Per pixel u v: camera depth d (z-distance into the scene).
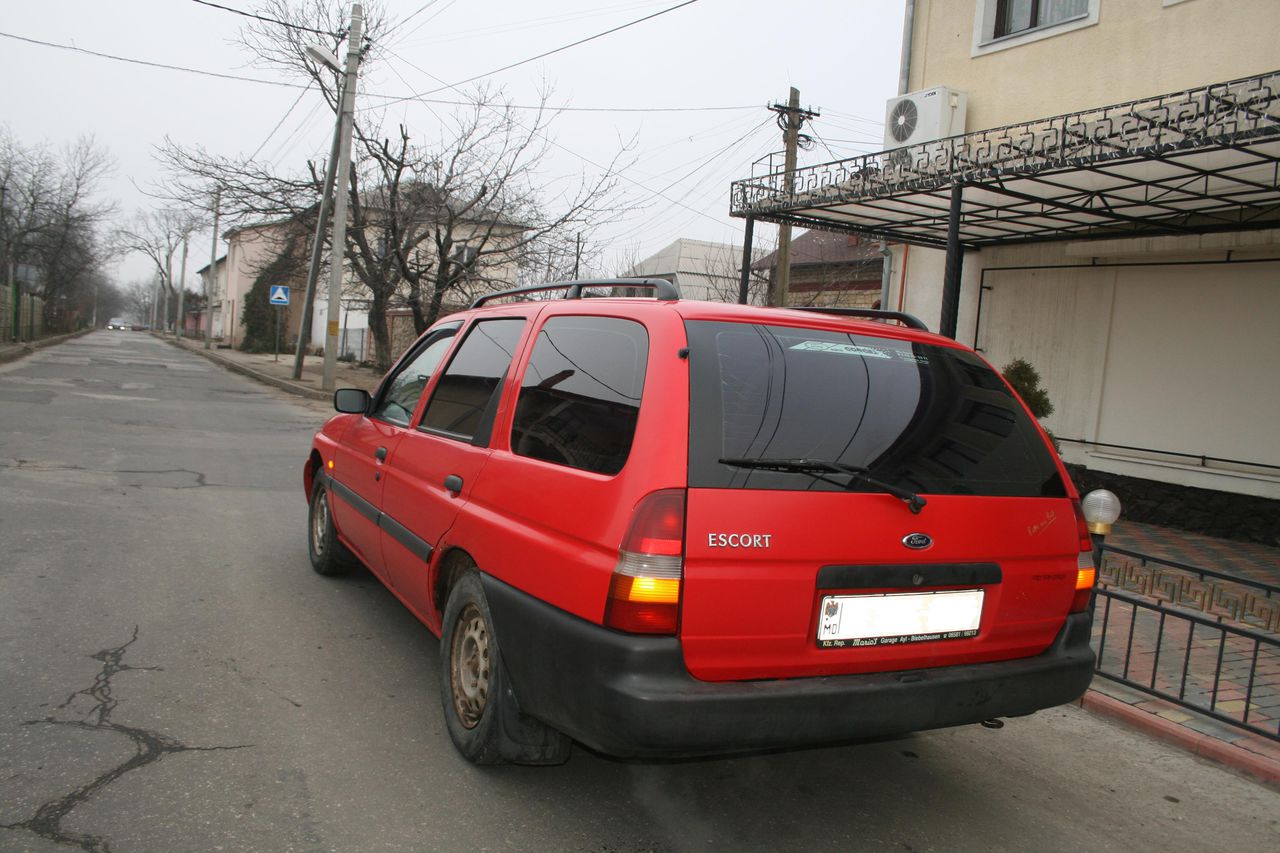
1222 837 3.33
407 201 21.89
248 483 8.96
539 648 2.81
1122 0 9.45
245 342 44.41
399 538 4.08
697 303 3.05
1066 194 8.56
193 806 2.91
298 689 3.94
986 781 3.66
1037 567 3.11
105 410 14.25
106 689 3.78
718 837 3.01
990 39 10.91
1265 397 8.68
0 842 2.61
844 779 3.56
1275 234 8.38
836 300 25.33
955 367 3.32
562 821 3.03
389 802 3.04
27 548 5.88
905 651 2.86
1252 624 6.02
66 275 43.38
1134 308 9.73
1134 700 4.52
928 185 8.27
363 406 5.05
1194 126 7.38
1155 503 9.47
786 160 19.25
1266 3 8.30
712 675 2.61
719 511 2.58
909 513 2.83
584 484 2.79
